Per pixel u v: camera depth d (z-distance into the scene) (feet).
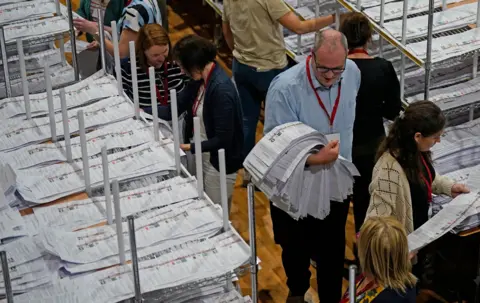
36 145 12.03
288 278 14.28
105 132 12.28
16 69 14.38
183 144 14.14
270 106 13.04
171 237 10.23
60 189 11.16
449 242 14.29
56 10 14.44
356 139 14.64
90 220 10.65
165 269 9.72
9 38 13.56
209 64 14.03
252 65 17.88
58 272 9.78
